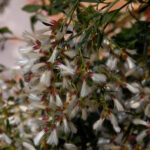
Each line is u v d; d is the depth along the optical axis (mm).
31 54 364
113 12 396
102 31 378
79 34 377
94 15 384
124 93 429
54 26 375
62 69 363
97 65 395
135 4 470
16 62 372
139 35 459
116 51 407
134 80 433
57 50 365
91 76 373
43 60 368
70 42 380
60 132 422
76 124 458
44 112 434
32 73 368
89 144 457
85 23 384
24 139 459
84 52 383
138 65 425
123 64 412
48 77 359
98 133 459
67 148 443
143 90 417
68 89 377
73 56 370
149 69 438
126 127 440
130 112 435
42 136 390
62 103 384
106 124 453
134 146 432
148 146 427
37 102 385
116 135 452
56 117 385
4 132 466
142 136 423
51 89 371
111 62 401
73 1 416
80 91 385
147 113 420
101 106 408
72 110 385
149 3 423
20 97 470
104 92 393
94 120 462
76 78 378
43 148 428
